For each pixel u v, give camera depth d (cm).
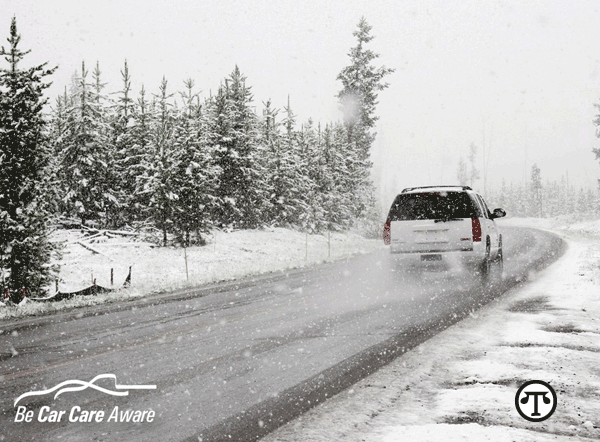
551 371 532
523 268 1645
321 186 4488
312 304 1072
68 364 637
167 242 2800
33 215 1521
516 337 695
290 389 516
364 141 5522
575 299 996
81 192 3069
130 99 3656
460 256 1263
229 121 3578
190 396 502
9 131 1502
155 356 666
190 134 2819
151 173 2966
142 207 2950
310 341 727
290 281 1552
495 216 1520
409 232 1302
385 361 608
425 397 473
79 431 421
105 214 3228
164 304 1182
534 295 1081
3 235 1473
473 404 442
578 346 639
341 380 541
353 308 1000
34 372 604
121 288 1543
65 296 1341
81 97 3125
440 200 1291
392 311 950
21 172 1518
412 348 666
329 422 422
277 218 3978
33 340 813
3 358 686
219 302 1170
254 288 1420
